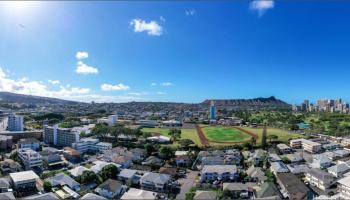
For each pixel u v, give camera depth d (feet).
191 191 297.33
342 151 479.41
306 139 570.46
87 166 391.86
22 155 407.85
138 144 536.01
